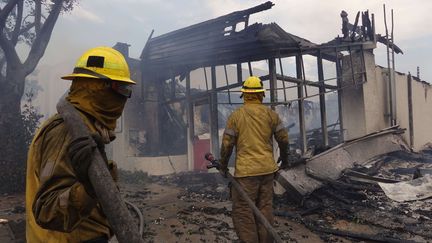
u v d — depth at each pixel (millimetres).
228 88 11430
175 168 12680
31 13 13805
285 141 3766
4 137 8812
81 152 870
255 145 3561
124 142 12750
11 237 4570
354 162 9008
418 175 7469
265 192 3609
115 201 863
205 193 7926
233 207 3576
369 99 12375
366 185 7531
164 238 4582
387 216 5566
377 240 4426
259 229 3508
